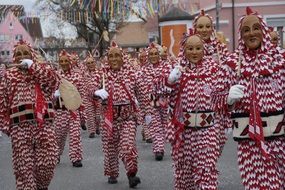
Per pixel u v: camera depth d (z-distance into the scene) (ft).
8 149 40.78
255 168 15.43
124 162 25.30
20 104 20.81
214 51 22.75
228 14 92.12
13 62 21.61
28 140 20.88
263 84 15.38
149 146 40.52
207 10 95.35
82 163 33.42
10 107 20.95
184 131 19.70
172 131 19.85
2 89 21.16
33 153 21.11
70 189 26.02
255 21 15.44
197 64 19.57
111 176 26.81
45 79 20.93
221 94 15.96
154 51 34.99
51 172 21.39
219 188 24.72
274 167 15.34
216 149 19.52
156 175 28.55
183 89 19.56
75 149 32.12
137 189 25.35
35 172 21.29
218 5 74.74
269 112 15.33
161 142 33.58
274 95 15.33
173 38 41.65
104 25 100.99
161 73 20.07
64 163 33.60
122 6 59.88
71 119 32.17
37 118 20.67
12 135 20.92
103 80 25.18
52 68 21.90
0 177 29.55
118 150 25.86
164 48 36.11
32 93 20.94
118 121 25.17
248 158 15.52
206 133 19.43
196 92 19.40
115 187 26.04
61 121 32.35
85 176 29.19
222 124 20.89
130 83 25.08
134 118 25.17
